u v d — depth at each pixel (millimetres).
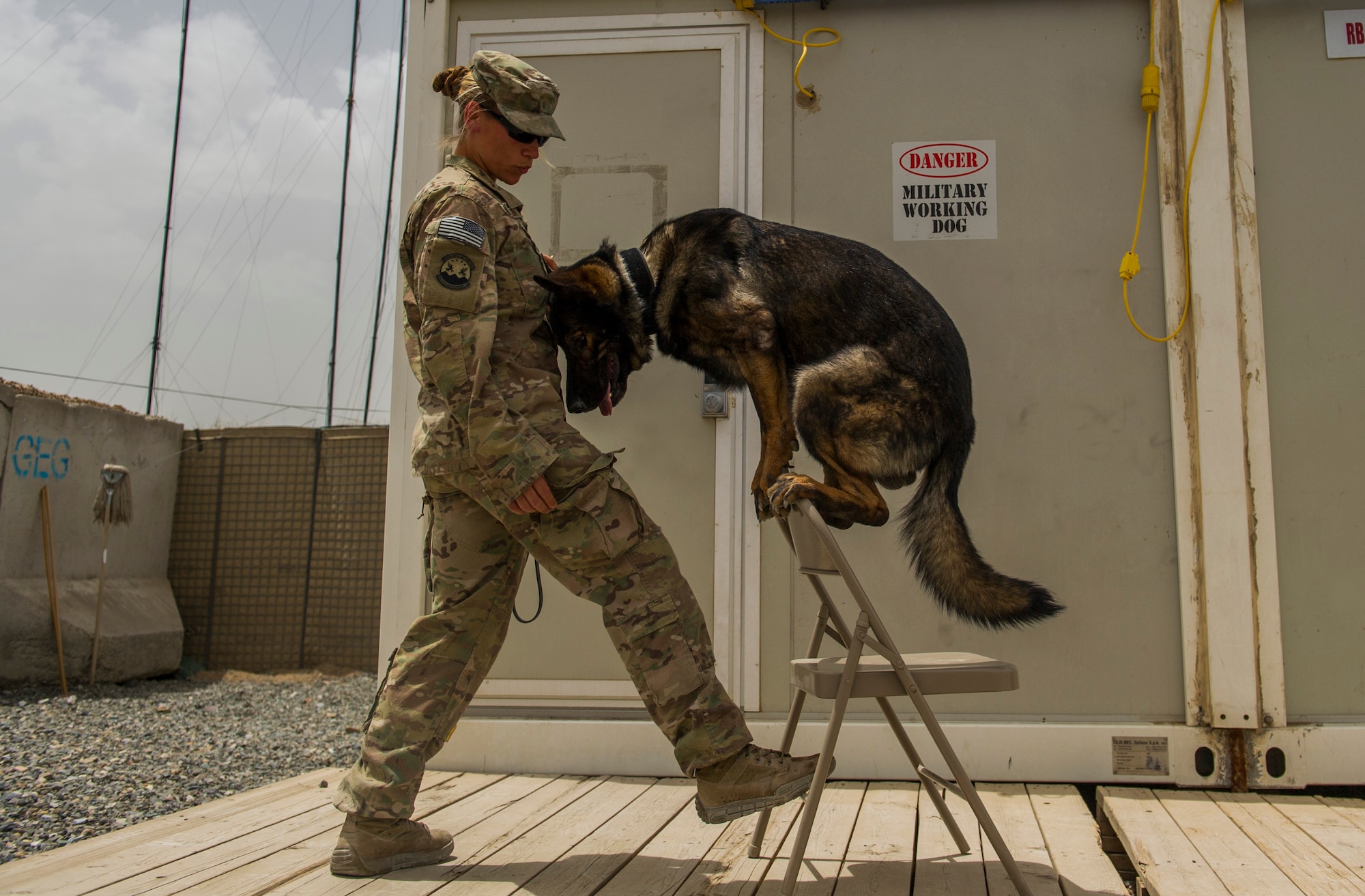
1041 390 2627
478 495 1714
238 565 6371
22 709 4426
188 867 1744
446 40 2854
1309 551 2488
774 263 2393
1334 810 2219
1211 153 2605
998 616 2348
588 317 2295
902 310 2377
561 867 1759
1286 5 2629
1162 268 2621
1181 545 2531
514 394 1720
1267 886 1669
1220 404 2539
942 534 2328
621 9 2832
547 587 2705
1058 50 2705
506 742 2631
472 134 1851
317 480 6375
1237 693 2439
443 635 1782
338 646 6215
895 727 1863
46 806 2617
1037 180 2682
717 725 1661
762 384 2299
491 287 1667
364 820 1704
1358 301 2547
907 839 1955
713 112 2789
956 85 2725
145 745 3652
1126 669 2529
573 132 2824
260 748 3635
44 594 5199
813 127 2750
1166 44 2666
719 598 2646
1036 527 2590
